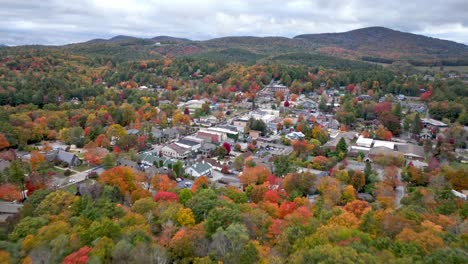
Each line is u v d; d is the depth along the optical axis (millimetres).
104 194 68250
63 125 139375
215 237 42469
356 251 36344
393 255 36500
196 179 89000
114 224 46969
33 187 80125
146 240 44500
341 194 74062
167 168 100688
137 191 69875
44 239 46312
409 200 68438
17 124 127375
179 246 42812
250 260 38125
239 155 114125
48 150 113688
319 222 50312
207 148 123250
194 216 54938
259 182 85438
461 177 83625
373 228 47469
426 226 46344
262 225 50562
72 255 39625
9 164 93688
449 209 61219
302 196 75562
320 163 100688
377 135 138000
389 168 93062
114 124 140000
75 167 104750
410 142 134375
